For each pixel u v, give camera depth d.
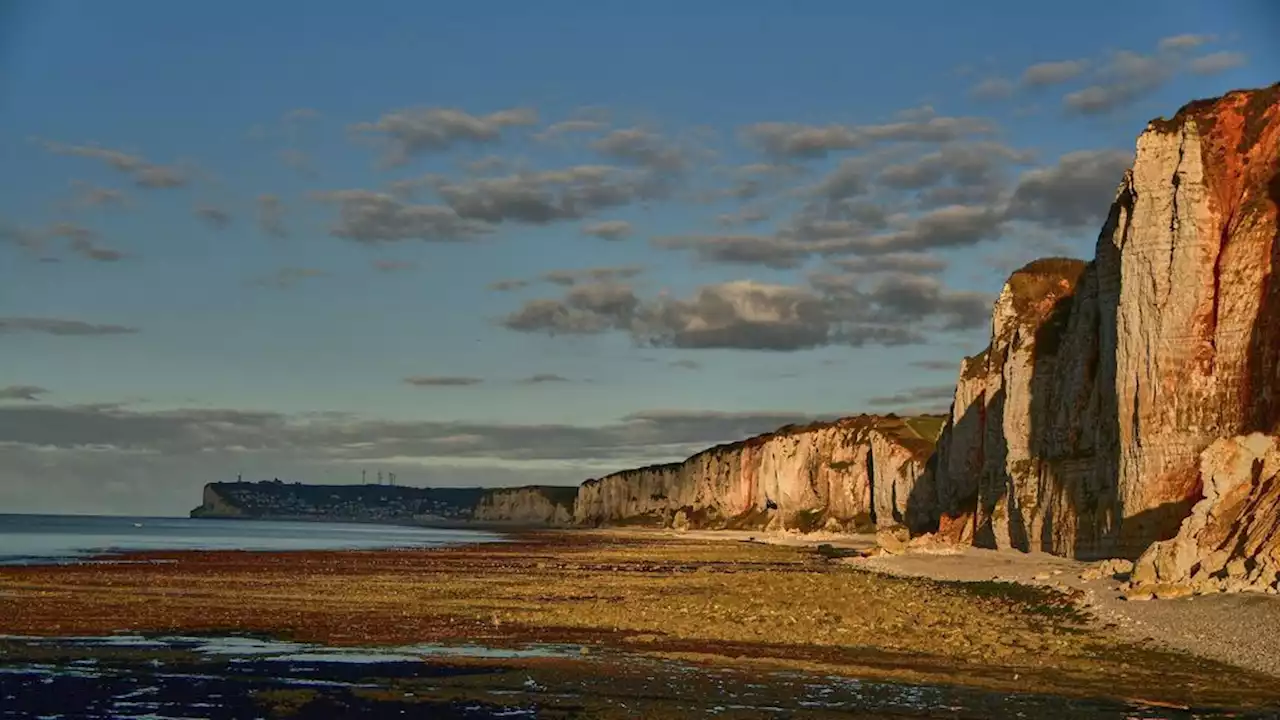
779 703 31.64
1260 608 43.16
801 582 73.00
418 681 35.00
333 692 33.38
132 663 38.19
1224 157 70.38
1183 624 43.50
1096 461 79.56
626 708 31.19
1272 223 67.00
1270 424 62.62
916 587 67.94
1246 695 32.34
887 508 177.00
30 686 34.22
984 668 37.00
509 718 30.05
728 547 148.00
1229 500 53.50
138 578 74.62
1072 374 88.88
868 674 35.88
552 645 42.41
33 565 89.62
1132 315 69.94
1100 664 37.50
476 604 57.88
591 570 91.81
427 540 193.38
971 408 127.06
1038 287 121.31
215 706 31.58
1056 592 57.31
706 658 39.00
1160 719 29.31
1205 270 68.00
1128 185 79.44
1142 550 67.38
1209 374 67.06
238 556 112.25
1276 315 64.69
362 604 57.62
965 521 112.81
